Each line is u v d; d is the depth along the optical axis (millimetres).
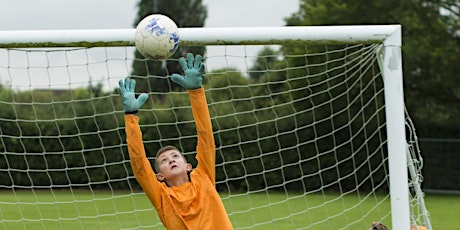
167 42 4871
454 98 22766
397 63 5145
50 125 15172
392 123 5121
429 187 21000
